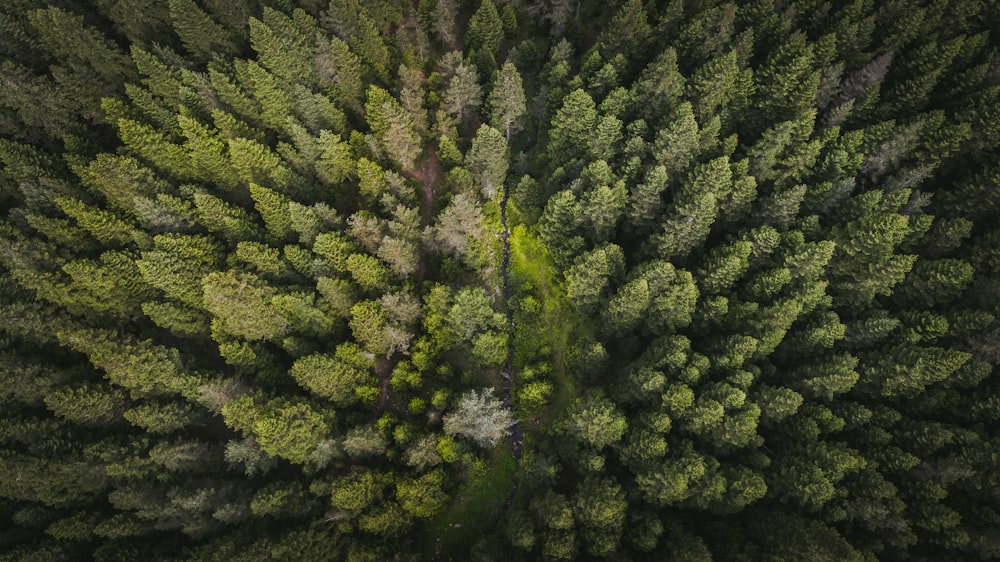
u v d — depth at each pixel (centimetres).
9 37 7569
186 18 7444
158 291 7156
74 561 6044
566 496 6309
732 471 5641
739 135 7375
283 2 8044
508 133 8088
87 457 6203
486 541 6319
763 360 6316
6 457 6091
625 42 7475
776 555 5203
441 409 6869
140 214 6912
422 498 6412
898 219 5800
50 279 6638
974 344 5841
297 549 5853
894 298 6438
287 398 6556
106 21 8256
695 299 6244
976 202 6388
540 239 7650
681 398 5731
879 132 6638
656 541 5606
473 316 6844
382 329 6850
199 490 6047
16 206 7475
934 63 6831
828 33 7369
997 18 7006
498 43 8431
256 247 6838
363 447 6475
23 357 6675
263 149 7231
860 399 6159
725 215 6762
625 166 6956
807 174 6688
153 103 7350
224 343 6775
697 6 7581
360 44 7825
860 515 5397
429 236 7275
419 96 7819
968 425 5809
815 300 6075
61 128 7619
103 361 6378
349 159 7525
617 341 7062
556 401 7088
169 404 6588
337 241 6800
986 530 5231
